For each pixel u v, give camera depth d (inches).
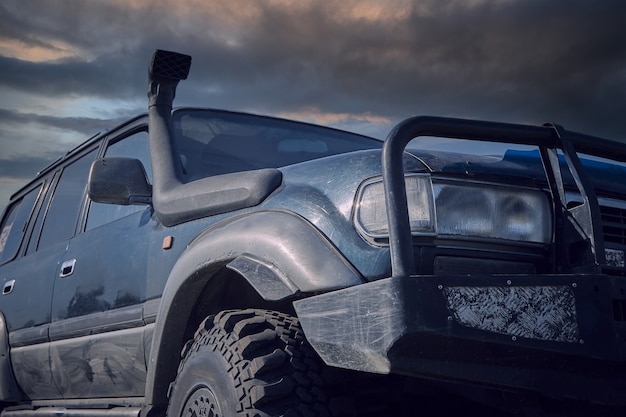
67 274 155.9
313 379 93.8
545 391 86.2
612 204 103.1
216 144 136.7
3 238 223.5
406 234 84.7
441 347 81.1
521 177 97.5
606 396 89.3
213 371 97.3
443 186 92.0
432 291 81.3
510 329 83.7
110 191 125.5
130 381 134.2
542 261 97.2
